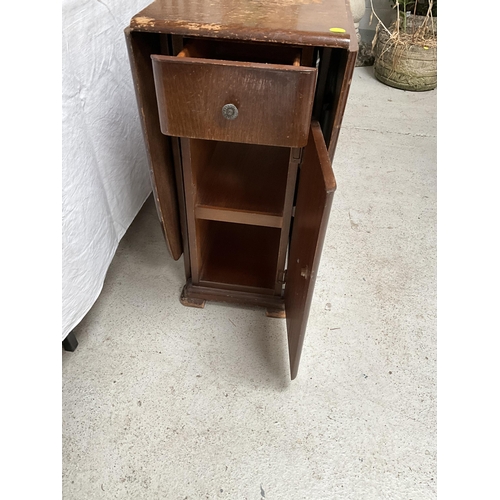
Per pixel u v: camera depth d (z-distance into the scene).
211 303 1.05
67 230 0.77
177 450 0.77
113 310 1.02
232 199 0.90
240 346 0.96
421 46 2.01
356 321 1.02
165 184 0.83
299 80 0.59
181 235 0.97
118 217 1.03
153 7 0.71
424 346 0.97
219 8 0.72
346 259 1.18
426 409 0.85
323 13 0.72
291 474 0.75
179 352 0.94
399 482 0.74
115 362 0.91
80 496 0.71
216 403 0.85
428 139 1.75
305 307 0.70
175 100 0.64
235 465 0.76
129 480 0.73
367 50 2.40
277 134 0.66
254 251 1.13
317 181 0.62
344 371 0.91
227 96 0.62
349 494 0.73
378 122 1.86
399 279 1.13
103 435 0.79
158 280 1.11
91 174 0.85
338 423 0.82
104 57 0.89
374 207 1.38
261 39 0.62
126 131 1.02
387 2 2.29
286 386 0.88
